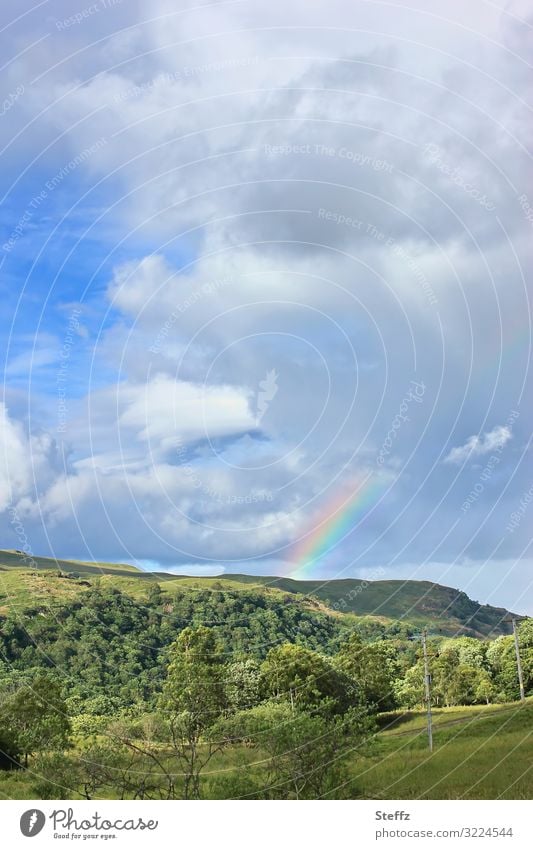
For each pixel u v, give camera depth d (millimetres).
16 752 25266
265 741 22469
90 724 25641
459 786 22406
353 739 23562
